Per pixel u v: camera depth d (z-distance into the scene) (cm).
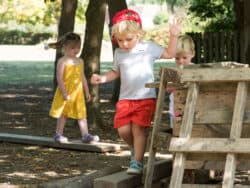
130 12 664
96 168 862
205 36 1988
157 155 929
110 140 1101
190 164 580
